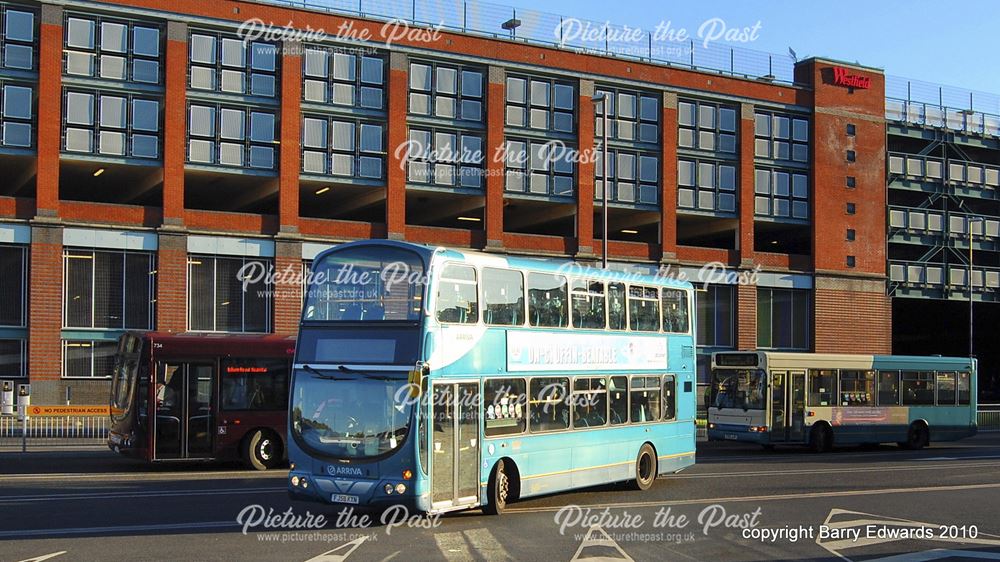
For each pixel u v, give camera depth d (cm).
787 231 5178
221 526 1474
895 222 5262
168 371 2298
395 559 1234
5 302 3388
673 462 2158
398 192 3950
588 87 4366
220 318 3672
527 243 4212
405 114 3978
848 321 4994
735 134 4766
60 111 3459
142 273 3572
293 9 3788
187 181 3931
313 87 3841
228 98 3700
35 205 3409
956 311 6278
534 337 1755
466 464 1565
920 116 5447
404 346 1488
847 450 3369
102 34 3531
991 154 5819
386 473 1460
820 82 4994
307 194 4181
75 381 3441
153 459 2256
